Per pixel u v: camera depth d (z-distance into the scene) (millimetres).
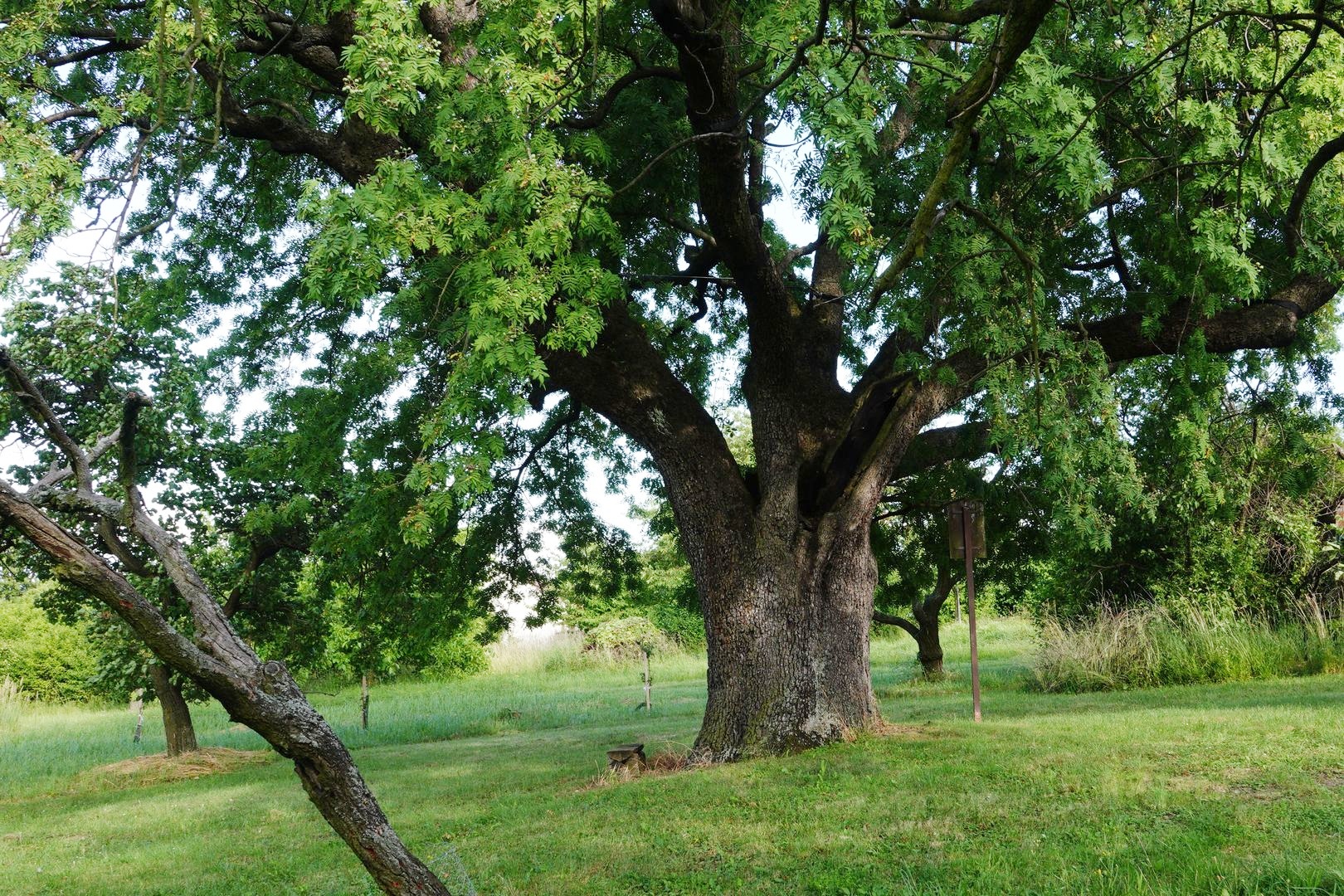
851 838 7375
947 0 8328
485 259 9031
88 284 9633
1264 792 7602
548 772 12633
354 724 22203
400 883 2973
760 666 11578
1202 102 11266
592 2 8883
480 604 16938
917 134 11945
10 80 9992
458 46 11141
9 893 8078
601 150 9836
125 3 11867
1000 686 20016
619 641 36594
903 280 10656
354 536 14344
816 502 12367
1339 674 16594
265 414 16938
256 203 14992
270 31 11969
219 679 2721
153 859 9062
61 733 23547
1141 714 12531
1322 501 19891
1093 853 6266
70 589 15930
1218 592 19125
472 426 9719
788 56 8875
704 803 9086
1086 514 11484
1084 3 10648
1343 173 11086
